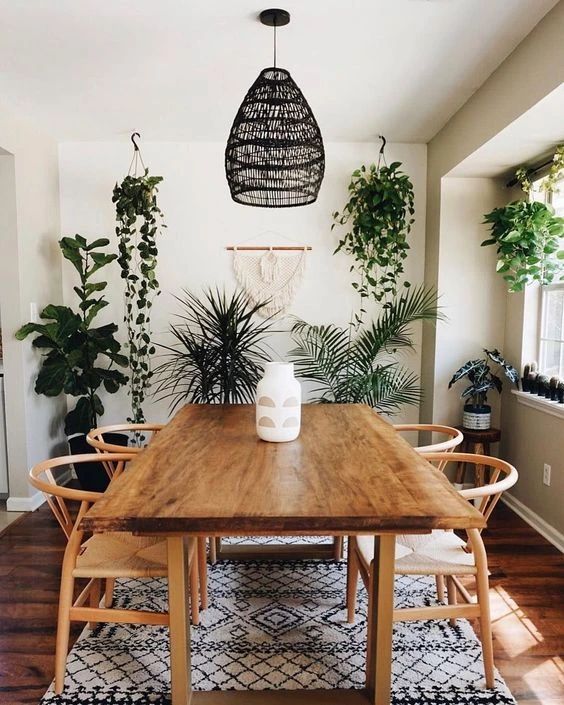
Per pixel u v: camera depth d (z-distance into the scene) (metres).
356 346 3.76
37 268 3.52
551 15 2.11
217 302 3.94
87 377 3.55
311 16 2.16
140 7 2.09
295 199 2.34
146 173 3.59
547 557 2.70
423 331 3.94
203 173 3.86
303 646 1.97
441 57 2.52
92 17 2.17
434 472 1.65
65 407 3.94
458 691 1.73
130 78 2.76
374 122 3.42
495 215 3.04
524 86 2.35
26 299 3.37
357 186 3.84
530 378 3.21
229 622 2.12
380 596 1.53
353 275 3.92
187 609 1.58
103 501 1.39
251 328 3.94
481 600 1.71
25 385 3.34
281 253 3.91
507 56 2.50
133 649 1.96
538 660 1.90
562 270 3.02
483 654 1.74
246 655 1.92
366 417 2.50
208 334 3.89
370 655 1.63
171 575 1.52
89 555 1.78
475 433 3.33
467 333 3.64
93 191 3.86
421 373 3.98
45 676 1.82
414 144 3.87
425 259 3.91
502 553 2.75
